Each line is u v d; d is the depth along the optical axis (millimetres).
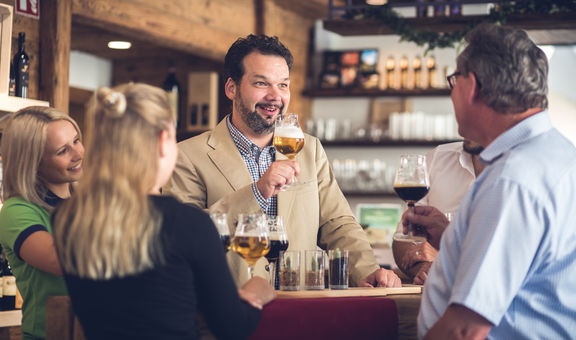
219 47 5434
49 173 2367
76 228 1379
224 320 1434
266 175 2199
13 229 2158
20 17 3820
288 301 1758
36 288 2160
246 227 1832
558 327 1537
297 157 2672
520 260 1467
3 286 3174
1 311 3105
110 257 1350
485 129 1644
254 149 2619
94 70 6270
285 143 2264
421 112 6434
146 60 6332
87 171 1401
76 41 5629
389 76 6359
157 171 1410
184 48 5176
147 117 1395
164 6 4855
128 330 1370
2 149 2285
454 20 3893
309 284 2018
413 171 2133
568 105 6805
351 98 6629
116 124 1383
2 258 3281
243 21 5707
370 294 1984
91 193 1373
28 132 2266
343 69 6527
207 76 5840
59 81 3943
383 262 5043
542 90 1593
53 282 2146
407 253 2443
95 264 1367
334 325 1760
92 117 1417
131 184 1369
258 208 2199
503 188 1487
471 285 1465
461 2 3957
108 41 5633
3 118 3492
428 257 2375
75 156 2393
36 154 2258
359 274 2393
